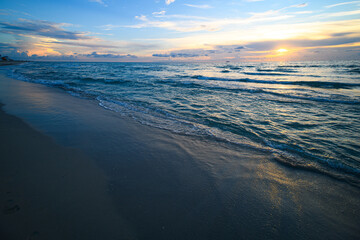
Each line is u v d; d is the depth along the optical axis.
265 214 1.76
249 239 1.49
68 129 3.70
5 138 3.04
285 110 5.97
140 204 1.79
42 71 24.30
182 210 1.75
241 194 2.04
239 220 1.67
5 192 1.78
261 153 3.04
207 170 2.49
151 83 12.71
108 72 23.81
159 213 1.69
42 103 5.84
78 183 2.03
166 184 2.14
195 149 3.12
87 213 1.61
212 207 1.81
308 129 4.25
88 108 5.58
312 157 2.92
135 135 3.63
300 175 2.44
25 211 1.57
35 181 2.00
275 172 2.50
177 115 5.31
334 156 2.98
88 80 13.84
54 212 1.59
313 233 1.57
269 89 10.49
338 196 2.05
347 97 7.98
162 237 1.44
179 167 2.54
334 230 1.61
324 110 5.99
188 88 10.67
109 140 3.31
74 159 2.56
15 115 4.37
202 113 5.55
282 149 3.23
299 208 1.86
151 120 4.71
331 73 20.09
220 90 9.98
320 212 1.81
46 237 1.35
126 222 1.56
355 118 5.12
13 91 7.74
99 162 2.54
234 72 24.95
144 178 2.23
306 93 9.07
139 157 2.76
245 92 9.43
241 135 3.89
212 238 1.47
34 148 2.79
